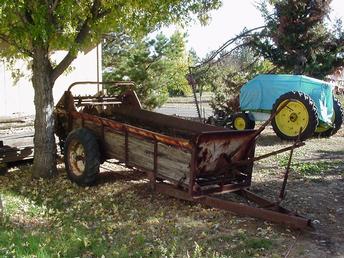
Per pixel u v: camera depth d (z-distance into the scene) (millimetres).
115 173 8617
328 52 18203
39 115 8250
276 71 18391
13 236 5125
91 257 4789
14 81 11266
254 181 8031
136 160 7141
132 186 7781
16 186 7891
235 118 13969
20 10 6996
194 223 5895
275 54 18000
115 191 7516
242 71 18344
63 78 13531
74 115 8438
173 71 18531
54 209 6762
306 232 5523
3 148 8719
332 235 5453
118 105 9484
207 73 17578
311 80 12820
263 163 9477
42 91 8188
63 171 8805
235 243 5176
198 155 6113
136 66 17094
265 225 5754
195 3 8320
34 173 8375
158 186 6793
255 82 13508
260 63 19609
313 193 7277
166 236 5473
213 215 6199
